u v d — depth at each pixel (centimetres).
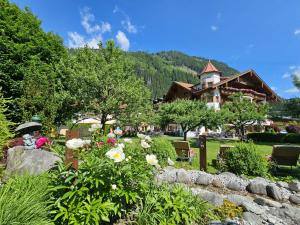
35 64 1386
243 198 433
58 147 378
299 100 1927
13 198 221
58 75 1670
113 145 329
